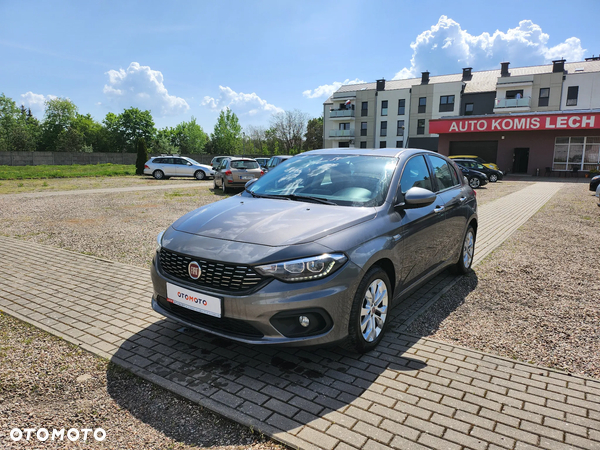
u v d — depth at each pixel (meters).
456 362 2.97
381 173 3.65
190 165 25.38
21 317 3.79
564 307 4.08
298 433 2.19
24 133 71.75
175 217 9.80
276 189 3.79
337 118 55.56
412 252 3.53
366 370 2.86
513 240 7.20
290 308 2.57
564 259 5.92
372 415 2.35
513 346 3.24
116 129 81.06
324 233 2.81
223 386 2.64
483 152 32.59
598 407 2.44
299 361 2.98
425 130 50.44
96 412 2.39
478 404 2.46
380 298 3.14
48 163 45.28
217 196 14.58
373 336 3.11
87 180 24.16
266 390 2.60
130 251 6.41
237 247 2.74
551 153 30.02
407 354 3.09
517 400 2.51
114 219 9.48
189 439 2.17
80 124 84.19
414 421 2.30
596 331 3.52
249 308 2.58
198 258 2.78
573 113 28.03
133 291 4.55
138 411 2.41
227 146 81.38
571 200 13.43
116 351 3.13
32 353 3.10
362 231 2.96
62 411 2.40
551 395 2.56
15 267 5.51
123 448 2.09
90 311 3.95
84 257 6.04
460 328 3.58
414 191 3.37
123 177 27.33
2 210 10.95
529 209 11.16
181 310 2.97
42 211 10.78
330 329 2.71
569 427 2.25
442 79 53.03
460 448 2.09
